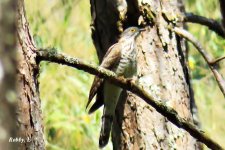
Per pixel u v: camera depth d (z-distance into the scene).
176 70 10.22
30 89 6.78
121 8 10.12
